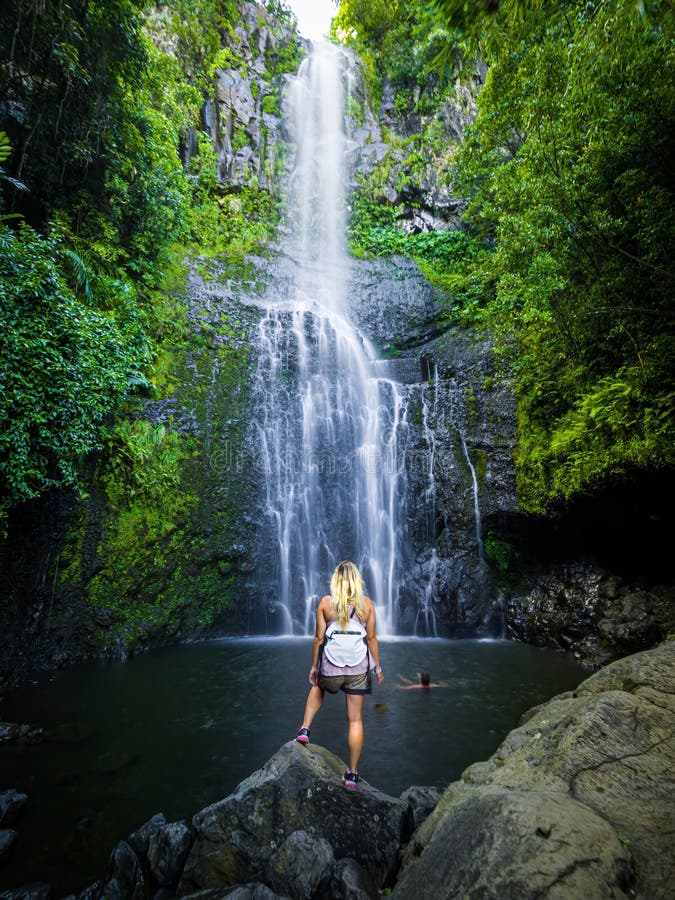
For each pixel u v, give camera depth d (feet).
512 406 37.96
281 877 10.05
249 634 35.86
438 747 17.12
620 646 26.21
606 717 9.75
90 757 16.80
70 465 25.62
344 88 68.85
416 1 61.93
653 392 23.71
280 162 62.13
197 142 56.08
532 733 11.09
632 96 20.36
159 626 31.40
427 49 65.10
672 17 14.51
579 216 24.44
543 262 25.75
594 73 20.51
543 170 24.76
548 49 22.80
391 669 26.37
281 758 12.05
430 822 9.71
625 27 16.39
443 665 27.02
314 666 12.88
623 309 23.89
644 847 6.98
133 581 31.04
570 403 32.01
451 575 37.04
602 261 25.85
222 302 43.11
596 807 7.96
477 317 45.68
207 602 34.35
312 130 65.36
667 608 26.05
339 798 11.21
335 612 12.67
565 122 23.50
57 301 24.73
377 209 63.77
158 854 11.24
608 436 26.18
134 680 24.94
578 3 20.45
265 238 57.47
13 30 28.22
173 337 38.65
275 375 42.34
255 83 63.52
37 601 27.17
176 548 33.45
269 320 44.27
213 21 61.16
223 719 19.94
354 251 60.03
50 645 27.25
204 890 10.23
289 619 37.40
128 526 31.48
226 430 38.11
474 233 59.98
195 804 14.03
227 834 10.98
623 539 29.37
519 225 26.32
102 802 14.17
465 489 38.81
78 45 30.89
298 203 61.67
